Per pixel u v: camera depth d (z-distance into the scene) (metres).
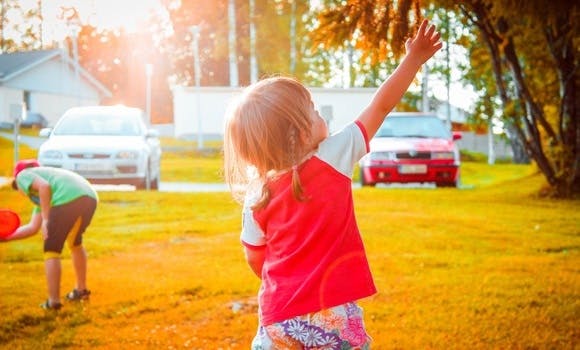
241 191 2.49
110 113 13.91
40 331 4.90
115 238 8.53
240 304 5.51
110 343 4.61
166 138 36.81
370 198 12.45
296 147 2.33
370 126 2.45
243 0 13.42
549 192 12.58
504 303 5.34
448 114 34.56
